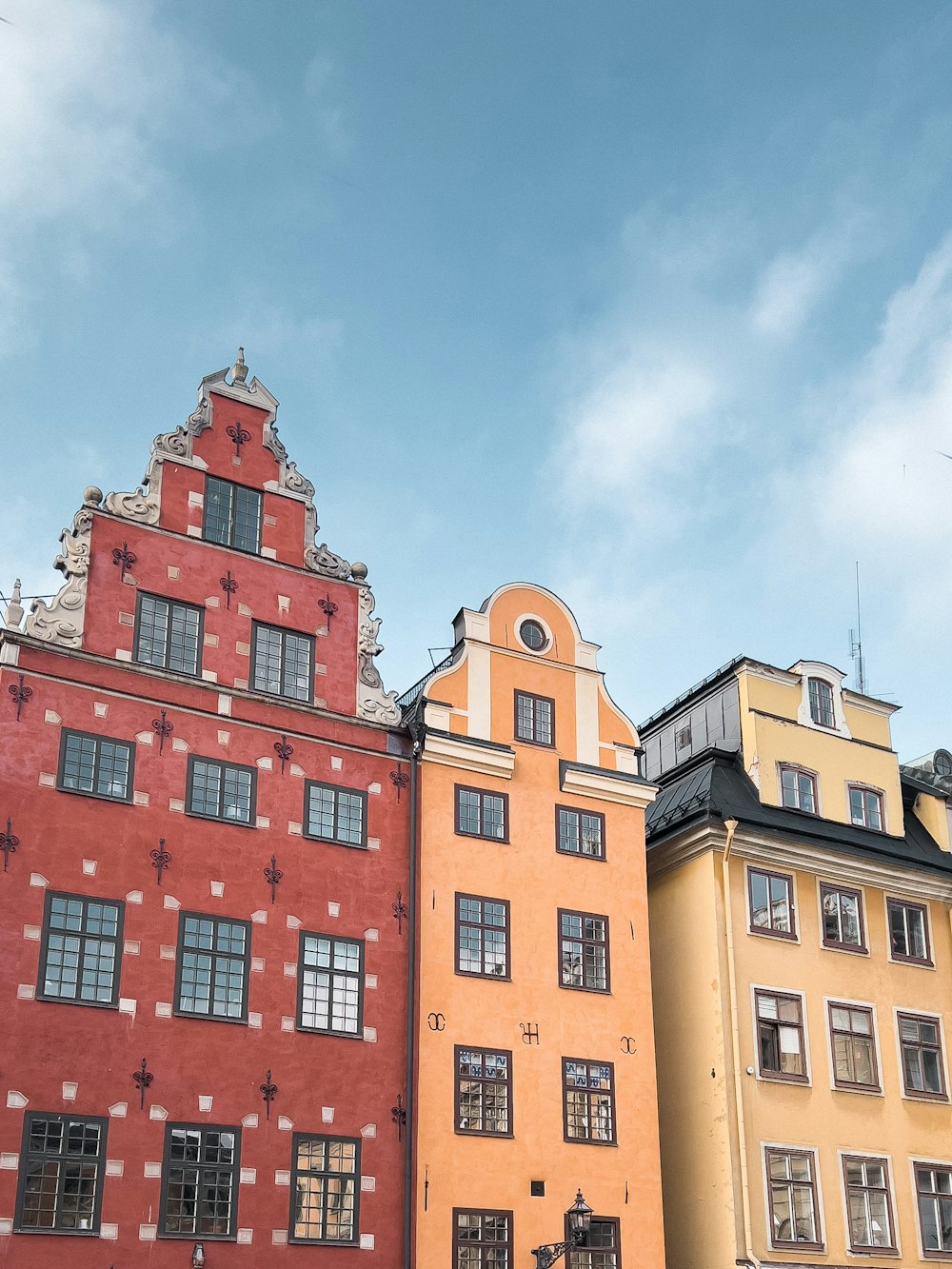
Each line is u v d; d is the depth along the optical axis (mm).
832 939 33969
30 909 23922
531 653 32031
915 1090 33688
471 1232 26641
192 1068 24578
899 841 36438
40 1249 22219
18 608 25609
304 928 26750
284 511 29719
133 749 25953
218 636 27844
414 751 29391
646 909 31406
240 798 26875
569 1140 28438
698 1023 31875
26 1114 22781
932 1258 32094
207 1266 23578
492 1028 28344
